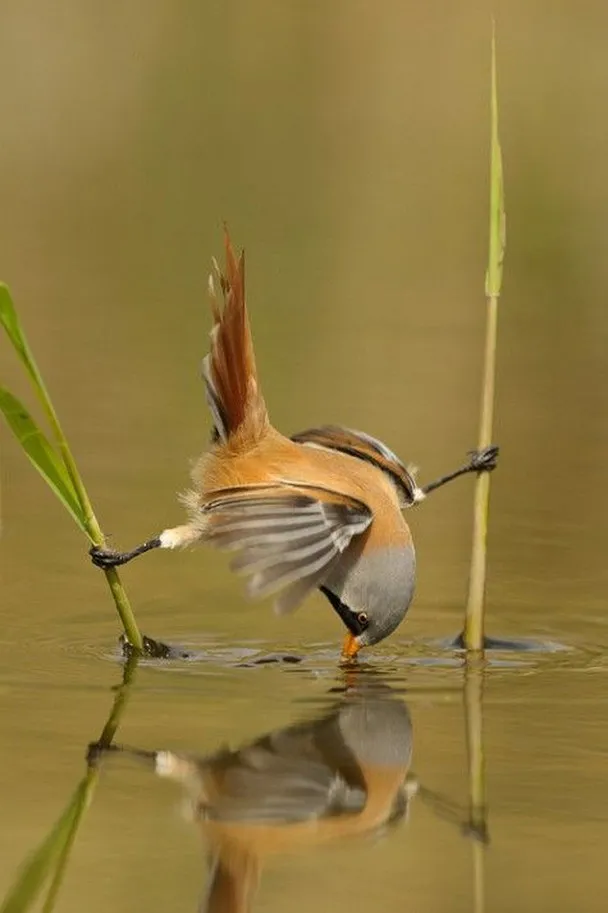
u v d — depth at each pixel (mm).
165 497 13805
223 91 28250
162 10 29438
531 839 7414
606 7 29953
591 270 23156
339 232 23875
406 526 10406
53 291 20922
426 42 29859
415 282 22172
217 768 8172
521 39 29578
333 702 9383
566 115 28141
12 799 7742
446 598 11938
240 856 7164
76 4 28984
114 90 28141
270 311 20438
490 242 11039
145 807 7664
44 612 11203
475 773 8180
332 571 10312
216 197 25281
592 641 10906
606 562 12781
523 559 12844
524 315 20984
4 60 27922
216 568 12516
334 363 18234
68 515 13695
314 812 7648
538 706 9352
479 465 10992
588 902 6711
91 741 8562
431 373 18016
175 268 22359
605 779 8125
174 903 6699
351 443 11023
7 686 9562
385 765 8289
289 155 26828
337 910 6672
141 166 26203
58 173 26062
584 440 16281
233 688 9641
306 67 29328
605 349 19641
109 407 16750
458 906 6695
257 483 9914
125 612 10352
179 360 18438
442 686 9805
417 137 27922
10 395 9852
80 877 6930
